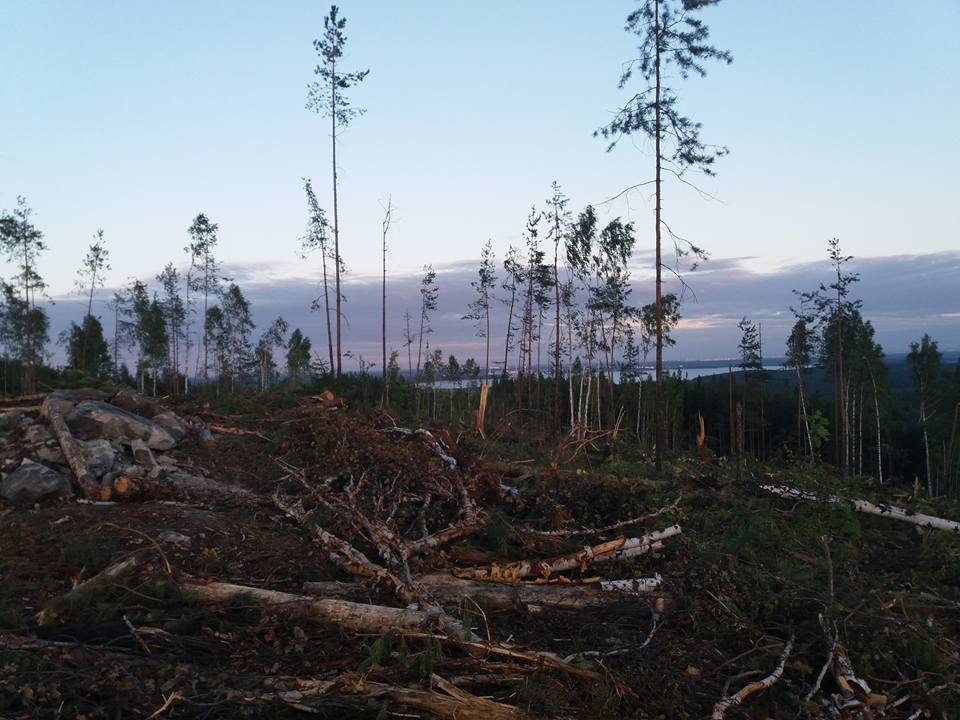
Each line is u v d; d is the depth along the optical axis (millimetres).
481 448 11578
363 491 8500
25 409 10422
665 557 7250
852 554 8219
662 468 12508
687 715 4527
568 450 12414
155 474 8570
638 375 36562
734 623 5676
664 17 14969
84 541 6215
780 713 4691
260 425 11609
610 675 4598
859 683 5027
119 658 4395
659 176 15211
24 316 30922
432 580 6168
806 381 40031
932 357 40406
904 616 6012
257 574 6184
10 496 7664
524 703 4340
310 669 4578
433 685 4434
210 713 4020
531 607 5840
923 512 10102
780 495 9812
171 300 34656
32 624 4938
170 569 5555
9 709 3906
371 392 17453
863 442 39594
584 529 8055
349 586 5855
